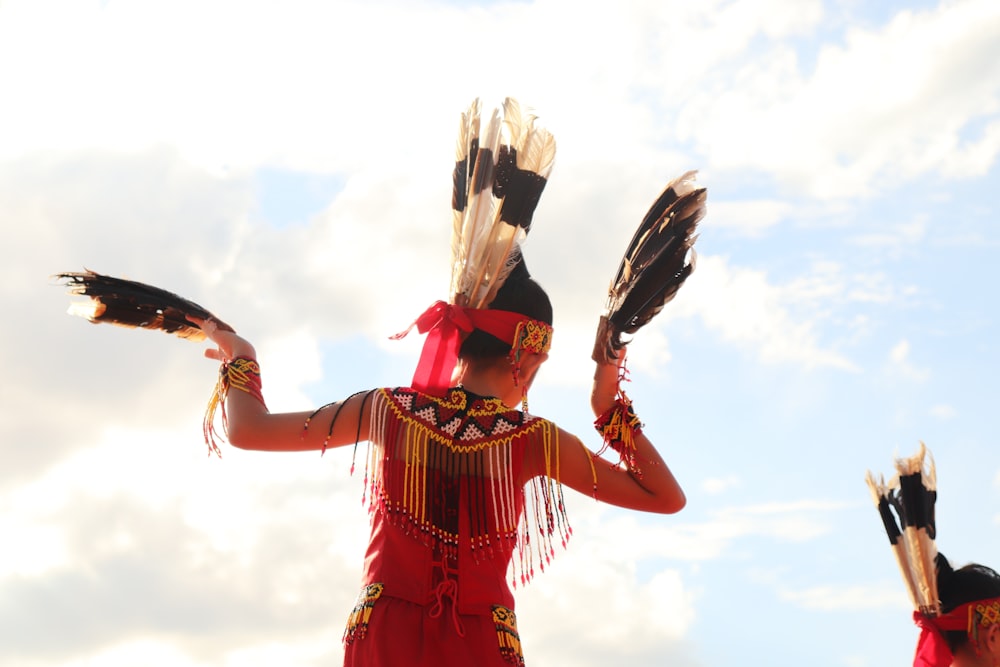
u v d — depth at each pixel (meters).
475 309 4.21
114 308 4.70
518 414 4.12
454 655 3.85
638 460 4.30
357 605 3.95
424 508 3.98
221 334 4.57
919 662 5.43
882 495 5.66
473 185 4.33
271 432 4.18
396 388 4.16
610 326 4.43
